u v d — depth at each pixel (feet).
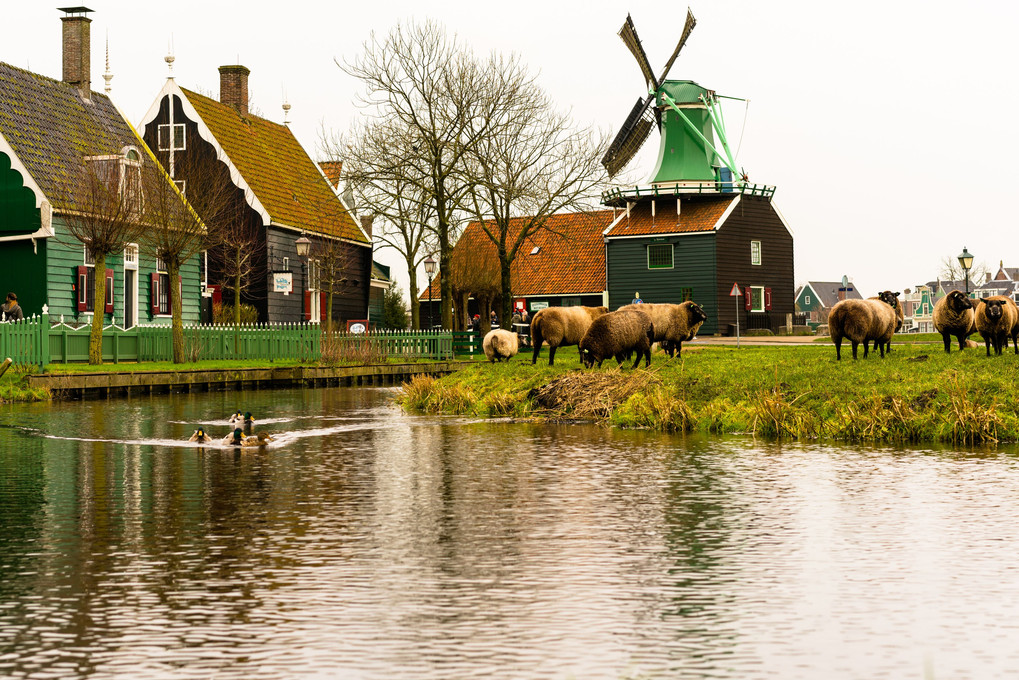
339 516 40.96
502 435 70.28
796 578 31.37
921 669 23.75
